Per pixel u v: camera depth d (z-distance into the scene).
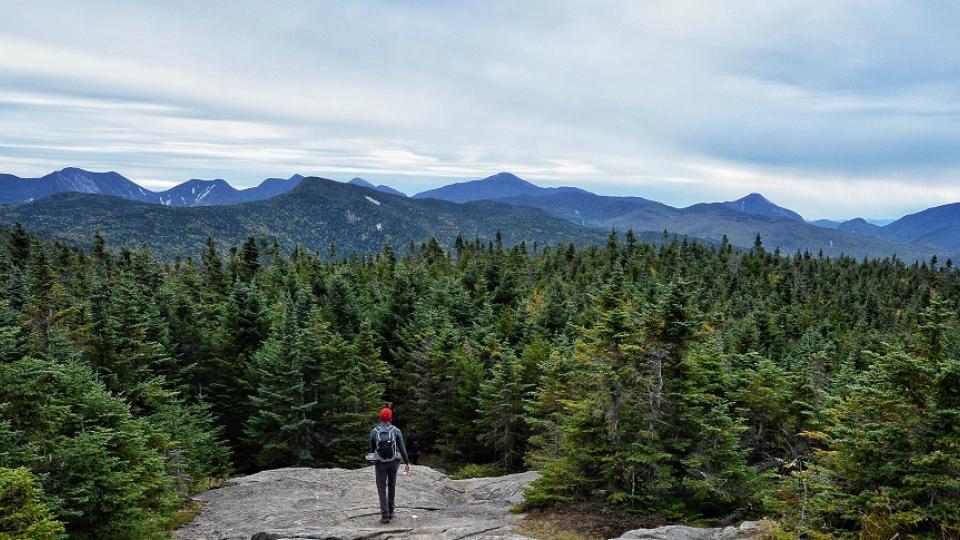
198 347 40.31
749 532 11.79
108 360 27.97
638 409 15.60
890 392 10.55
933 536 9.42
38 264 48.84
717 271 109.19
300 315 48.44
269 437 33.44
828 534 10.12
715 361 16.86
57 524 9.08
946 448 9.98
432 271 90.38
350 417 35.16
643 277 89.44
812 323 77.69
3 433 11.02
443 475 22.56
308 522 14.84
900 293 112.00
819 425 19.28
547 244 124.56
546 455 24.45
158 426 23.19
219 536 14.23
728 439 15.27
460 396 39.88
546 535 13.38
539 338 43.28
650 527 13.78
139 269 63.56
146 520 12.95
